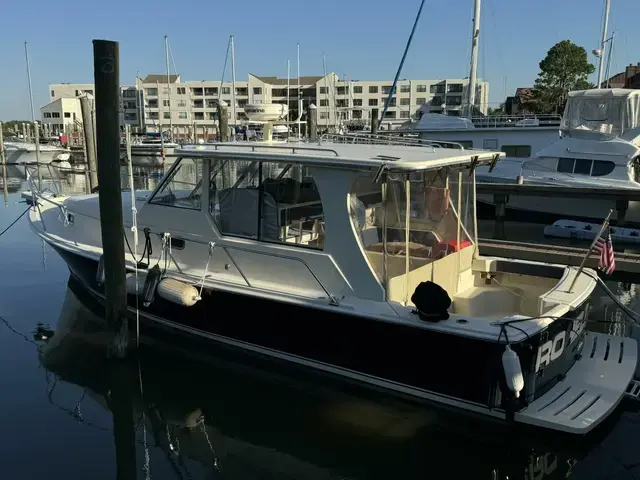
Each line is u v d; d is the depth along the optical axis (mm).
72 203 7043
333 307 4484
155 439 4484
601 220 12000
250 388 5223
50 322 6848
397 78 16625
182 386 5250
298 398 5031
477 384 4109
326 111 65000
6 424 4648
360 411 4777
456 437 4391
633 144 11961
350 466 4141
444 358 4199
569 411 3980
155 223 5648
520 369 3754
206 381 5336
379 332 4406
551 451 4137
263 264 4984
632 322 6793
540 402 4105
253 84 69188
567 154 12508
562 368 4438
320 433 4523
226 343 5465
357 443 4387
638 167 12719
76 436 4500
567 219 12367
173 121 69500
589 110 12789
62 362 5754
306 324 4770
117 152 5098
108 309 5473
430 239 4898
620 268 8461
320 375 4957
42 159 30359
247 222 5043
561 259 8836
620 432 4270
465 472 4023
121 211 5258
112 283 5383
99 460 4188
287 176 4727
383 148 5297
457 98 71062
